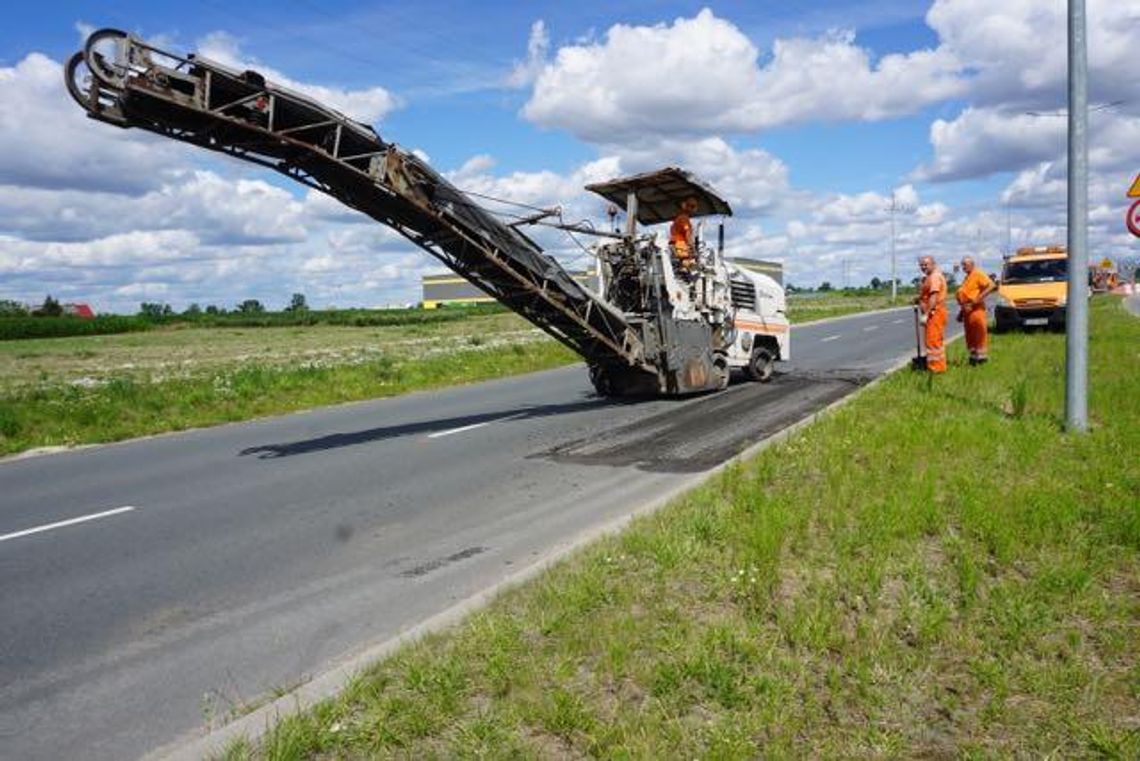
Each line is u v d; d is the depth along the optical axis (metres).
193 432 14.64
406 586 6.36
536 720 3.93
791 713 3.90
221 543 7.69
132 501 9.48
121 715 4.53
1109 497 6.78
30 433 14.38
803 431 10.40
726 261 17.58
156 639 5.56
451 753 3.74
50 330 56.72
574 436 12.38
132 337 52.25
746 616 4.96
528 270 13.43
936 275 15.23
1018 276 25.02
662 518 6.93
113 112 9.55
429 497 9.12
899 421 10.46
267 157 10.89
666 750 3.62
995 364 16.00
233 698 4.67
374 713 4.05
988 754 3.58
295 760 3.71
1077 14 9.80
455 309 86.62
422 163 11.70
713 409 14.29
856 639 4.58
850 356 22.83
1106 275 49.53
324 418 15.62
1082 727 3.74
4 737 4.34
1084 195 9.65
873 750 3.63
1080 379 9.64
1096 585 5.27
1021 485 7.34
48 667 5.17
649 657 4.47
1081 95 9.73
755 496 7.22
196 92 9.65
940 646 4.52
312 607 6.01
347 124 10.89
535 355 26.34
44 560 7.35
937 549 6.01
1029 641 4.52
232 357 31.86
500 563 6.77
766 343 18.03
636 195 16.06
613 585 5.50
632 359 15.02
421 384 20.55
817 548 6.04
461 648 4.70
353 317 70.94
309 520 8.37
